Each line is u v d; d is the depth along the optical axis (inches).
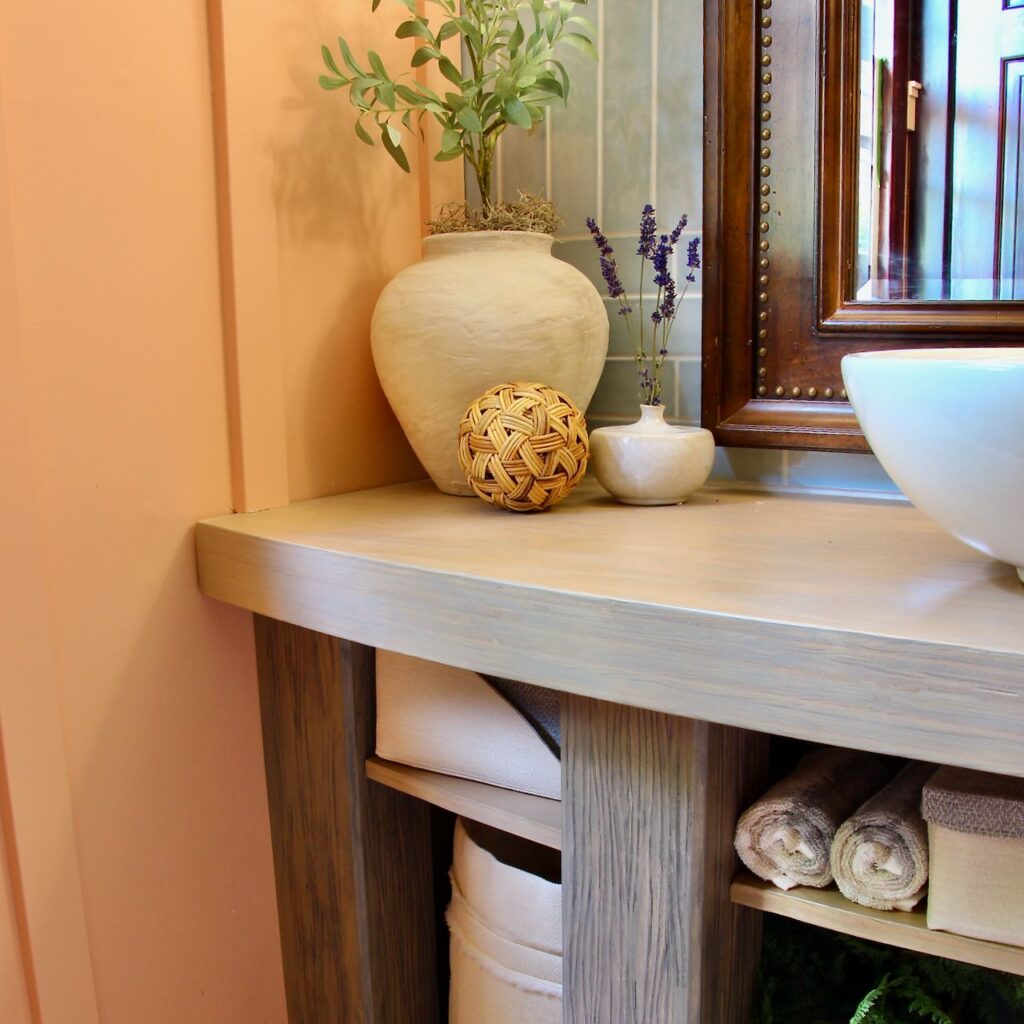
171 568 35.3
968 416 21.0
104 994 34.3
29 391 30.1
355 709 37.0
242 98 35.6
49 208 30.1
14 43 28.8
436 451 40.4
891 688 20.2
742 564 27.7
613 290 40.1
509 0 40.0
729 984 30.6
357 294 42.4
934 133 35.1
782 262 38.3
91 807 33.4
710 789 27.3
